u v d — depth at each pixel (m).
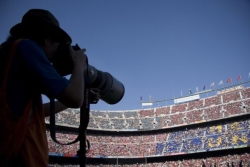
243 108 65.62
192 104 77.50
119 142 70.94
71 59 2.29
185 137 68.31
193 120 70.50
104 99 3.41
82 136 2.49
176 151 64.56
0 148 1.67
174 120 74.19
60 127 65.44
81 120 2.53
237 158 56.81
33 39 2.15
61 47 2.28
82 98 2.04
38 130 1.96
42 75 1.81
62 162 59.31
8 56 1.90
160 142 69.81
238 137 59.38
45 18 2.23
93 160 64.75
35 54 1.90
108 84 3.29
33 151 1.81
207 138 64.12
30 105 1.90
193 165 60.69
